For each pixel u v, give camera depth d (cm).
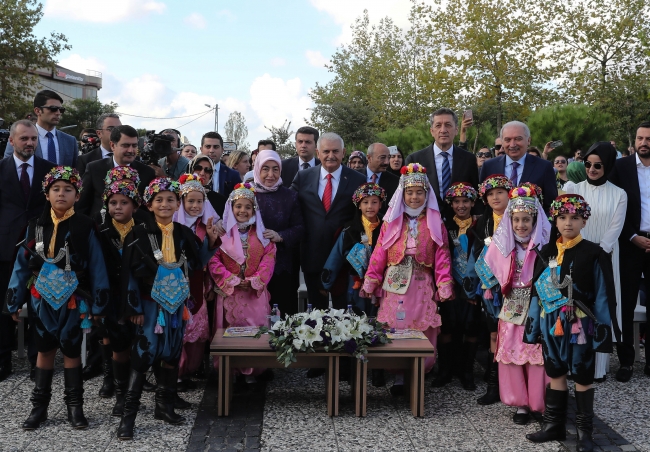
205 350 608
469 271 557
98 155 656
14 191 601
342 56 3681
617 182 637
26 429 467
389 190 687
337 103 2789
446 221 609
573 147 1872
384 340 513
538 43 2514
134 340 470
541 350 487
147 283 470
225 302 577
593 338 438
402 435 467
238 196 569
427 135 2319
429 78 2712
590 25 2553
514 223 501
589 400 444
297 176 659
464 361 590
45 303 463
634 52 2523
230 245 566
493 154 1098
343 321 507
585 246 450
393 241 568
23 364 645
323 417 504
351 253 594
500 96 2538
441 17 2595
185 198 548
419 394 505
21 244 471
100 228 520
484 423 495
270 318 567
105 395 543
